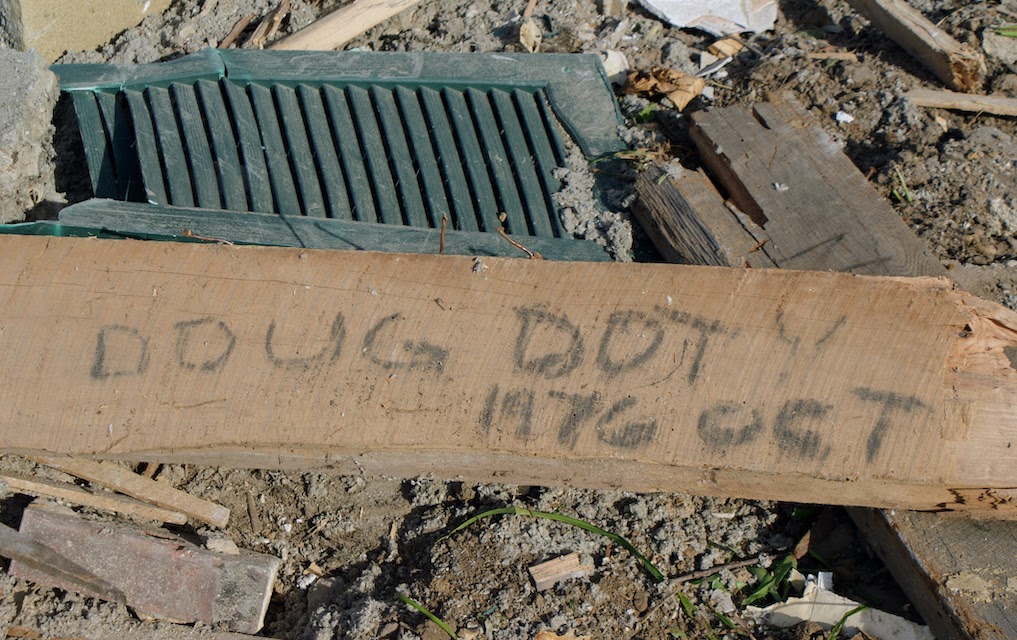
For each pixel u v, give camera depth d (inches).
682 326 111.7
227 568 109.9
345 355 112.3
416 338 112.7
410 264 115.6
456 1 180.9
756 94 161.8
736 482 110.7
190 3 180.1
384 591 114.7
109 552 109.4
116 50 172.1
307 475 122.3
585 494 119.9
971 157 149.7
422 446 110.2
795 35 175.9
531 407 110.0
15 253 117.6
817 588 113.7
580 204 142.5
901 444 107.2
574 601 110.7
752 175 141.1
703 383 109.8
